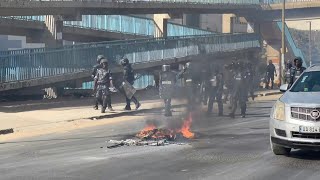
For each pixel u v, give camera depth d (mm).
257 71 36000
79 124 15352
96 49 26062
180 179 7172
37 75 22406
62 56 23812
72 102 22734
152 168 7980
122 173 7625
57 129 14242
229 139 11117
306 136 8133
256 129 13047
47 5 25047
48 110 18922
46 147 10734
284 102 8570
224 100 18500
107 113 17844
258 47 46906
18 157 9398
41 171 7883
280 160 8562
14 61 21203
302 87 9453
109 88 18312
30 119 16188
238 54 42188
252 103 23625
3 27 29875
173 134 11500
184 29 44031
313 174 7457
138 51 29688
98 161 8664
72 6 27016
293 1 48094
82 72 24875
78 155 9398
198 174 7496
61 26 29141
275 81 40125
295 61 13930
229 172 7629
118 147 10266
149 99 25531
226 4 44281
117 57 27656
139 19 40188
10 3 22875
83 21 35500
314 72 9773
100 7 29344
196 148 9891
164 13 37312
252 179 7148
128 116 17625
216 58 33844
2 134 13391
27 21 29281
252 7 48000
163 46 31938
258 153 9258
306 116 8180
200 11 41531
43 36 29641
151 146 10250
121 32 38594
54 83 24125
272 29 50250
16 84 21156
